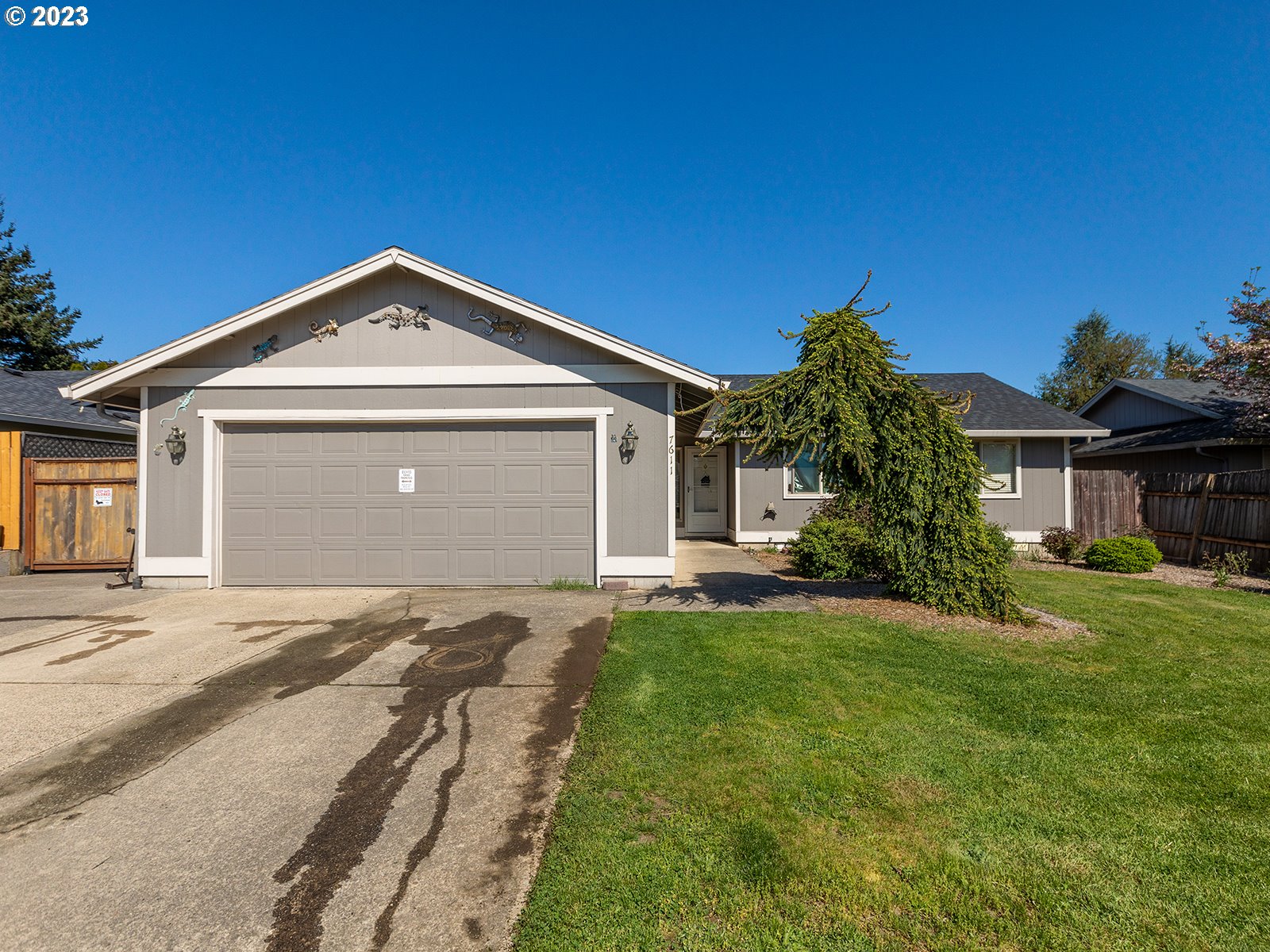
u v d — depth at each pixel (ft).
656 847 8.84
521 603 25.02
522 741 12.51
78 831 9.53
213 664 17.47
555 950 7.02
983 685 15.20
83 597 26.94
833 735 12.43
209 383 29.01
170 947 7.18
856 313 22.94
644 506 28.60
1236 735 12.58
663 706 13.79
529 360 29.04
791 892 7.98
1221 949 7.11
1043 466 45.37
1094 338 123.95
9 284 81.05
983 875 8.32
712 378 27.94
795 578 31.71
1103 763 11.37
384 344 29.17
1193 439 46.57
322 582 28.94
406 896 8.00
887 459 22.62
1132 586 29.53
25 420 37.37
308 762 11.71
